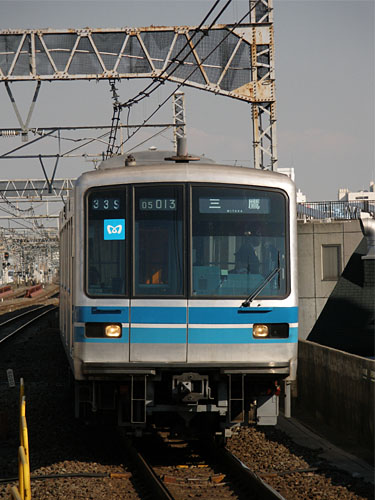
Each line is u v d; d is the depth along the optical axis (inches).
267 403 860.6
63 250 1257.4
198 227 833.5
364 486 754.2
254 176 850.1
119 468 840.9
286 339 837.2
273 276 842.2
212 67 1888.5
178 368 820.6
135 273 826.2
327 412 1089.4
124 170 840.3
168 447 948.0
